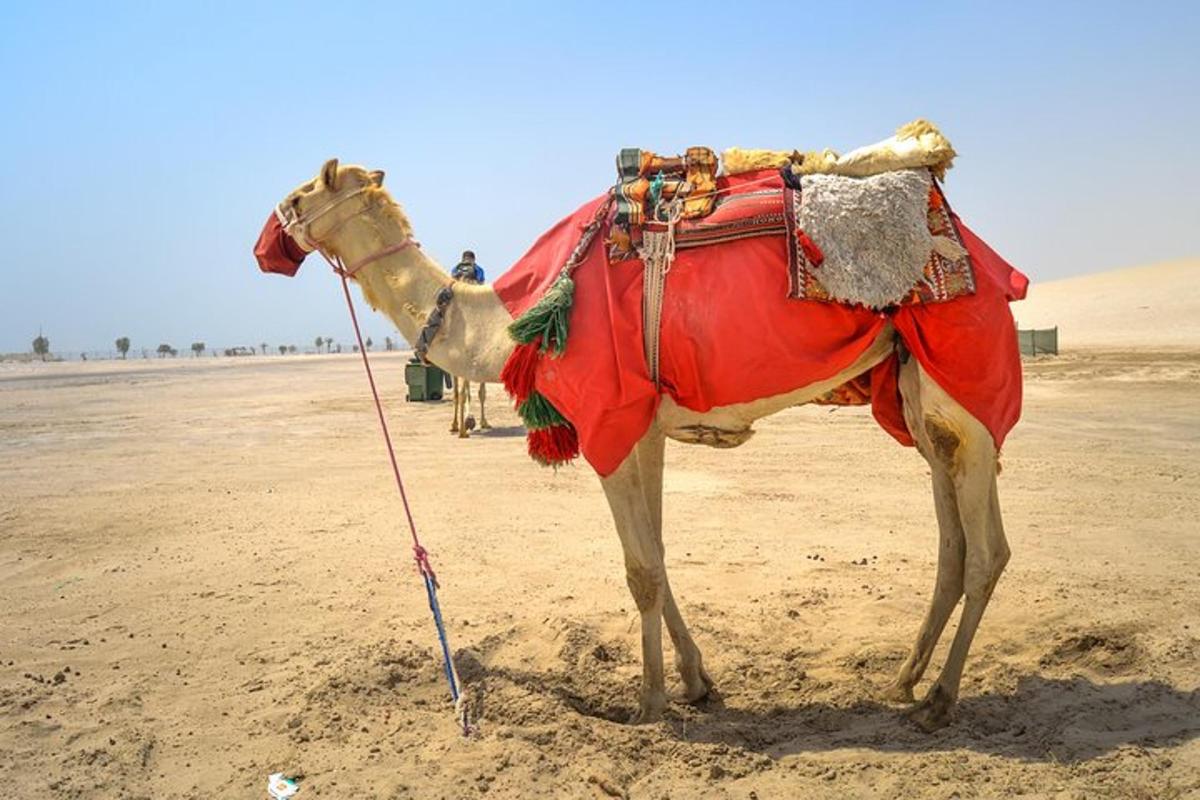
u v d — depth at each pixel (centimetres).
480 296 577
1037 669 581
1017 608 686
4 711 557
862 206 500
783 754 490
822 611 708
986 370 497
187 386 4125
